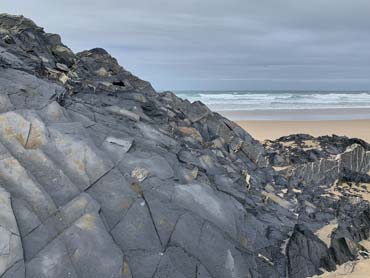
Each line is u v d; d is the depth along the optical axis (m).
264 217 10.67
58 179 7.91
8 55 12.66
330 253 10.24
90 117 10.70
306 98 73.69
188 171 10.26
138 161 9.52
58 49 16.14
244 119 37.12
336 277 9.43
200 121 15.98
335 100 69.25
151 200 8.66
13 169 7.48
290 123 34.00
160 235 8.13
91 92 13.41
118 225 7.92
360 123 35.19
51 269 6.57
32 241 6.79
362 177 16.69
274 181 14.22
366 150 19.75
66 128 8.88
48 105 9.44
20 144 8.05
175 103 16.47
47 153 8.20
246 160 15.33
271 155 17.19
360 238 11.78
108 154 9.30
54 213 7.34
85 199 7.72
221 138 15.37
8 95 9.28
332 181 16.14
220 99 68.00
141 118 12.65
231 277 8.23
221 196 10.24
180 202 9.12
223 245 8.67
